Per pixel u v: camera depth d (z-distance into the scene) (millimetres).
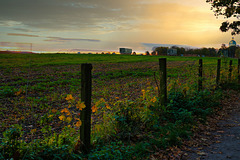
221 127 6184
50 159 3381
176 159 4102
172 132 5215
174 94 7645
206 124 6355
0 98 10789
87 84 3859
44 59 38188
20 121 7012
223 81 13211
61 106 9500
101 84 16594
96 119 6766
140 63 36781
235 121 6766
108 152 3898
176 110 6875
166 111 6477
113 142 4449
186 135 5277
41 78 18578
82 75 3875
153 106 6301
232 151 4457
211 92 10344
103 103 4531
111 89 14430
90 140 4277
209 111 7480
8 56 37562
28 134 5676
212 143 4957
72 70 24750
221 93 10539
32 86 14266
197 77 9461
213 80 12531
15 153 3092
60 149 3498
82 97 3908
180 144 4797
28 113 8117
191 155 4297
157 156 4184
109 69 27234
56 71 23500
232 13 18312
